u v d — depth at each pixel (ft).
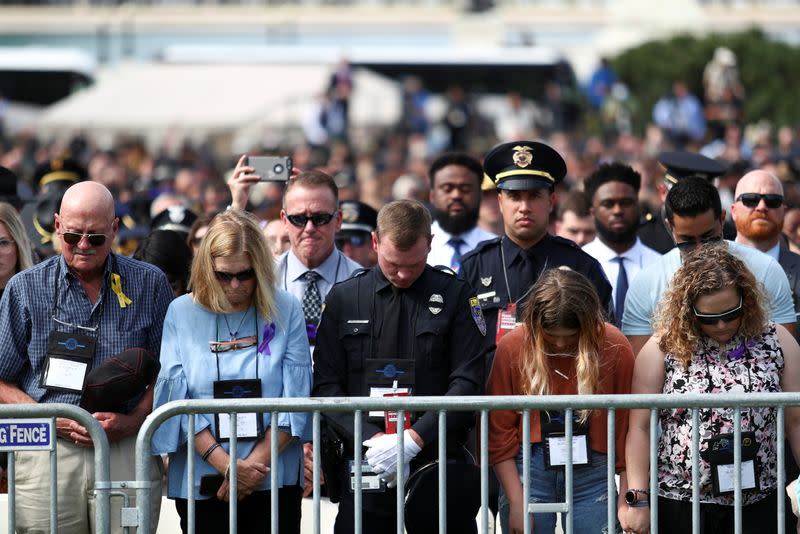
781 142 218.38
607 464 61.36
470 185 89.92
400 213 63.31
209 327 63.77
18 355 64.85
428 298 64.08
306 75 310.65
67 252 64.13
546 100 310.04
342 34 496.23
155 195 157.69
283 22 496.23
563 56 328.29
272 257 64.44
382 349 63.72
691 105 263.29
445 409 59.16
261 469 61.57
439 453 59.41
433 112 322.55
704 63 316.81
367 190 165.17
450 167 90.17
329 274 76.23
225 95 301.63
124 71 319.47
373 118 301.02
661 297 67.56
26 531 63.98
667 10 398.83
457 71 321.32
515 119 295.89
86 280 65.31
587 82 331.57
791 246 100.89
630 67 322.96
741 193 79.61
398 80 321.93
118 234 106.83
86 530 63.98
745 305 60.64
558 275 62.69
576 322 61.31
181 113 297.12
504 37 457.68
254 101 299.38
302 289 75.72
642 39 394.73
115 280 65.46
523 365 62.85
